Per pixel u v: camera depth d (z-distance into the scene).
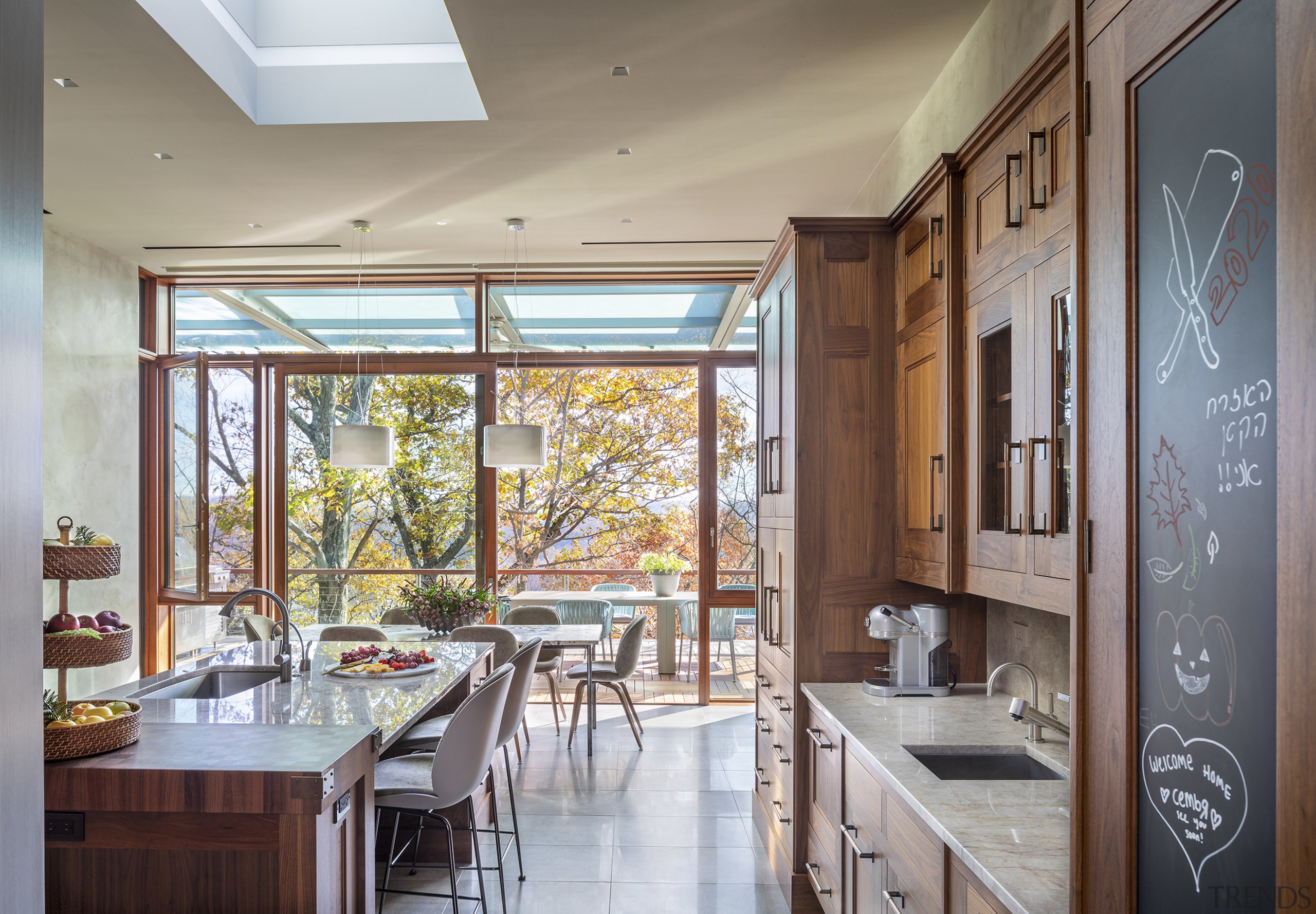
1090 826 1.27
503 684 2.94
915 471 2.98
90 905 2.06
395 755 3.51
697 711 6.72
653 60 3.41
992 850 1.58
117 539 6.39
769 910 3.30
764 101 3.77
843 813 2.61
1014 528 2.18
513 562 9.91
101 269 6.18
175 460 6.99
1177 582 1.05
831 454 3.22
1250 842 0.91
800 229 3.22
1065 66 1.91
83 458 6.01
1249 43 0.93
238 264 6.61
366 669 3.51
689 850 3.90
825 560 3.22
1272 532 0.88
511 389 9.92
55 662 2.45
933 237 2.75
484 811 4.11
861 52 3.34
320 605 6.80
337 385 6.88
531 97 3.72
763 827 3.98
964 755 2.35
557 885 3.53
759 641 4.23
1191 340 1.03
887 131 4.10
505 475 9.95
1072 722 1.31
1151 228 1.13
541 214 5.36
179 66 3.43
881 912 2.20
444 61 3.96
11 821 0.83
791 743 3.33
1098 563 1.25
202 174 4.62
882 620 3.01
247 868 2.03
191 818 2.01
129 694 3.13
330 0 3.96
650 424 9.94
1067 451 1.90
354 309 6.98
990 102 2.98
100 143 4.18
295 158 4.39
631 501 9.90
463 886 3.50
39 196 0.87
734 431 7.00
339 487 6.83
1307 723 0.81
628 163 4.50
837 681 3.22
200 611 6.93
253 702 2.97
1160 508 1.10
